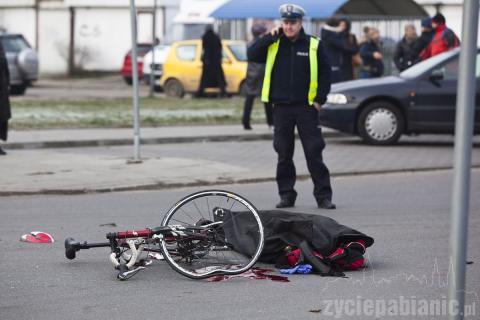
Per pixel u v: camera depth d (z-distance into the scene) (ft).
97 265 63.62
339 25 169.27
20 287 57.62
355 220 81.41
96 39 378.32
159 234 60.29
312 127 86.58
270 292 56.13
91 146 138.51
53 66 380.37
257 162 119.44
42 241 71.67
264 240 61.05
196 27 299.17
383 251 68.13
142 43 330.54
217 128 159.43
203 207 62.34
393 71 229.04
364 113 139.13
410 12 231.09
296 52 85.81
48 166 112.47
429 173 114.42
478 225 79.41
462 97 37.78
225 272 59.77
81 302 53.98
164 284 58.29
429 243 71.15
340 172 111.86
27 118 171.94
